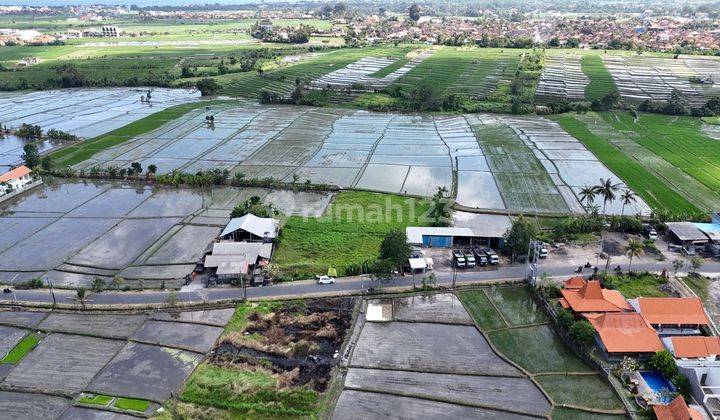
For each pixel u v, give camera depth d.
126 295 89.75
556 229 107.00
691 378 65.44
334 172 149.00
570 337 75.94
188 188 140.25
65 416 64.31
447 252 103.62
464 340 78.38
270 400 66.31
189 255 103.19
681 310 78.19
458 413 64.62
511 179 142.00
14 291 91.31
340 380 70.12
